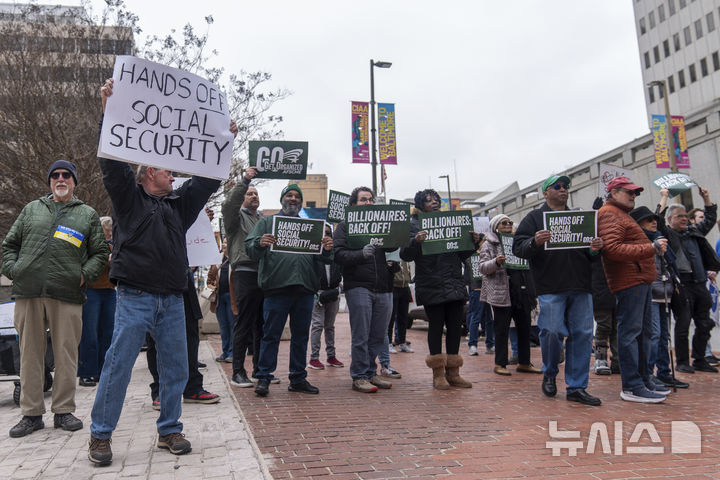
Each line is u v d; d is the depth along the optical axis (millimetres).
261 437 3920
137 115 3467
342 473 3168
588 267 5301
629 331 5207
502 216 7098
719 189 25672
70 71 15773
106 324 5703
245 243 5410
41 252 4191
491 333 9023
